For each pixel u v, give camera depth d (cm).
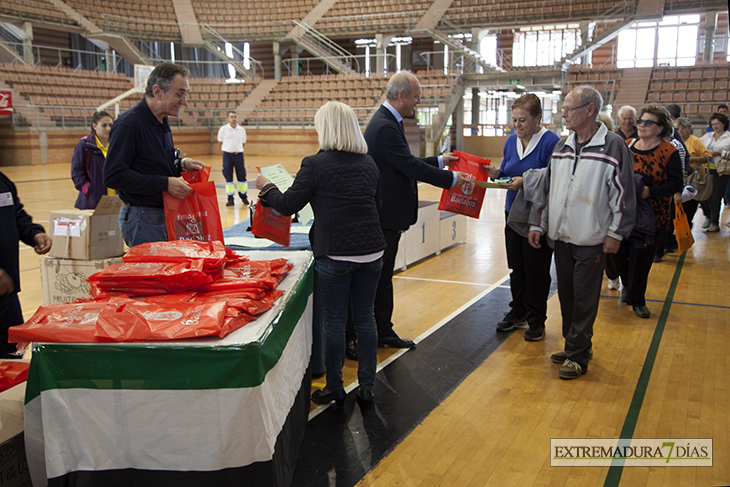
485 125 2109
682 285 503
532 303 370
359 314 274
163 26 2150
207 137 2086
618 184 292
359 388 280
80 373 176
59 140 1698
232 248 335
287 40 2172
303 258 289
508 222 366
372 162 260
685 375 318
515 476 223
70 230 346
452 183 331
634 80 1692
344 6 2225
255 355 174
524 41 2383
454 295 477
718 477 221
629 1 1762
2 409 195
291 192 249
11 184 272
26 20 1878
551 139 352
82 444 179
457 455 238
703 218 844
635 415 272
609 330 393
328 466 230
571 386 305
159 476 181
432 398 292
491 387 304
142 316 181
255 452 180
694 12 1720
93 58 2334
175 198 271
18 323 274
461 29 2006
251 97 2091
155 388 175
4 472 188
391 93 318
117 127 269
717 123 702
